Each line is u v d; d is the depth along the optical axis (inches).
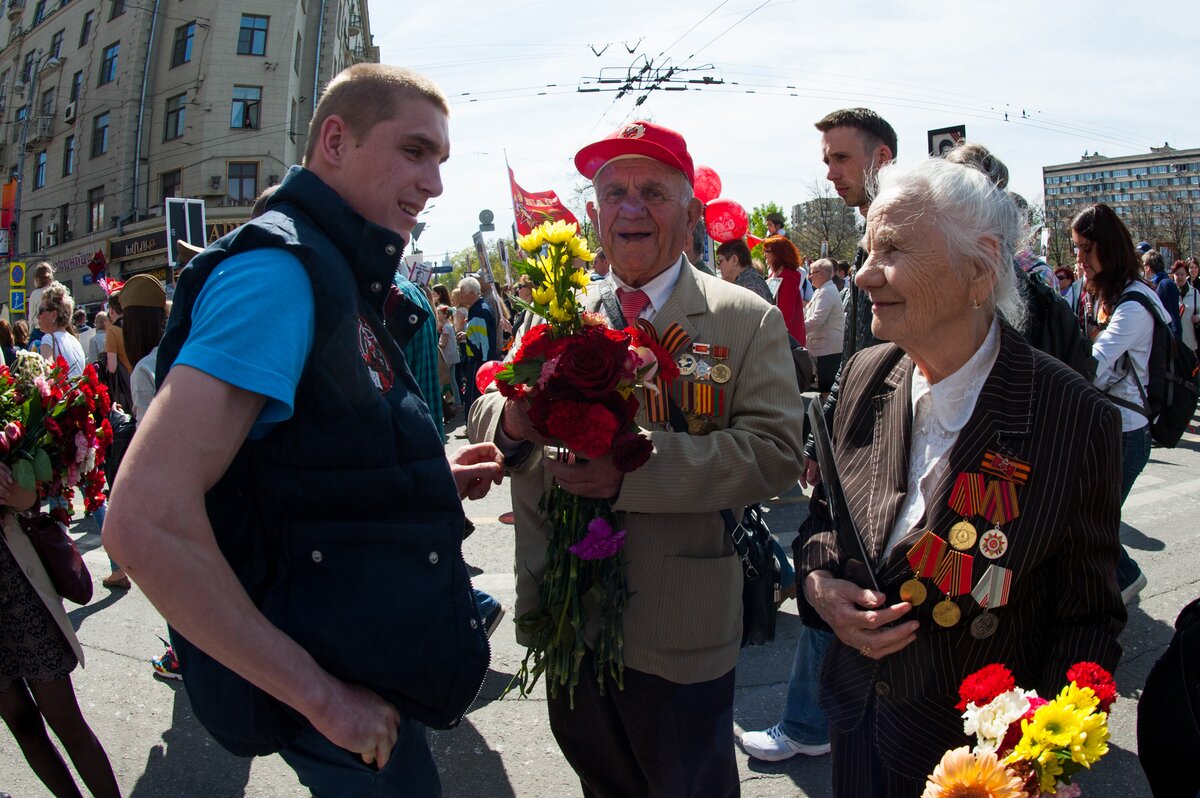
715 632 79.0
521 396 73.3
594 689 81.2
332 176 62.1
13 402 98.7
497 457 81.2
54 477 101.3
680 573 77.7
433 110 63.2
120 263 1204.5
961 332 61.1
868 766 65.5
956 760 48.8
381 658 56.8
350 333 56.0
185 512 47.5
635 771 84.9
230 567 52.6
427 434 61.0
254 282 52.4
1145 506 236.1
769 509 237.9
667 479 73.2
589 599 75.9
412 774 63.7
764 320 82.7
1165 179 4416.8
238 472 56.6
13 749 126.3
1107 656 57.4
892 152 126.5
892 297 60.2
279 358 51.2
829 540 68.3
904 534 62.6
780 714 131.0
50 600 97.7
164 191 1182.3
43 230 1382.9
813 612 71.1
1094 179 4589.1
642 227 82.2
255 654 49.8
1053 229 1096.8
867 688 65.0
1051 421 57.5
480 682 63.5
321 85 1227.2
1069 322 109.5
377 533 57.1
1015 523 57.4
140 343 161.5
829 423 114.2
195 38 1140.5
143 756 123.6
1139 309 150.9
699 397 79.5
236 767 121.0
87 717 134.0
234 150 1124.5
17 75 1455.5
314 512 56.3
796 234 1504.7
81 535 236.2
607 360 67.4
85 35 1291.8
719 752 80.4
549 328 73.1
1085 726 47.2
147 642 161.3
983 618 58.9
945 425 62.4
